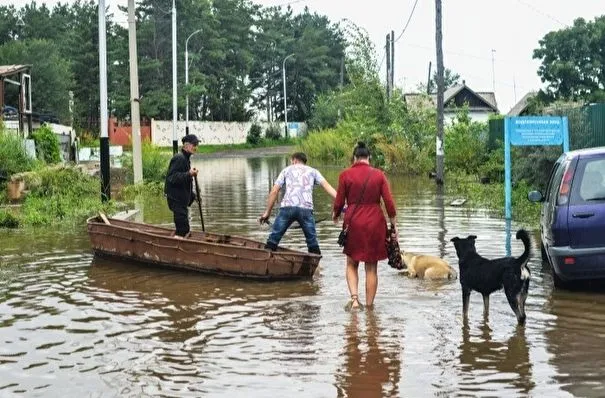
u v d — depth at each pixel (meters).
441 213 18.44
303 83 97.88
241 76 87.06
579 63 43.69
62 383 6.55
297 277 10.83
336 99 55.88
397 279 10.80
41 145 29.20
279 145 83.38
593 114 18.28
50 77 55.34
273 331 8.12
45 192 20.91
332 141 48.12
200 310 9.09
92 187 21.75
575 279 9.55
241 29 84.69
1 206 19.59
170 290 10.25
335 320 8.55
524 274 8.16
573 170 9.50
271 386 6.40
